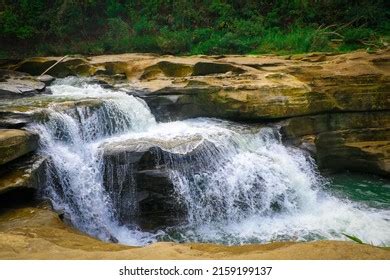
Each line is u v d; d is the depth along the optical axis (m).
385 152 10.43
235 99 10.29
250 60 12.78
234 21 19.77
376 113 10.88
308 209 9.01
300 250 3.82
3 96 9.96
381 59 11.82
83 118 8.92
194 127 9.81
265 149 9.72
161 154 8.13
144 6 21.25
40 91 10.68
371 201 9.19
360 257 3.67
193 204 8.24
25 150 7.18
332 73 11.07
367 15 19.38
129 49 18.50
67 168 7.72
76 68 13.00
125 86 11.15
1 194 6.31
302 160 9.85
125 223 7.93
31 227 5.61
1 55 18.52
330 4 20.22
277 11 20.52
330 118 10.76
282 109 10.30
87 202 7.80
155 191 7.92
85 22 20.69
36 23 20.22
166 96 10.52
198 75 12.05
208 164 8.55
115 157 7.95
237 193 8.62
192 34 19.25
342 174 10.95
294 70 11.29
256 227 8.12
